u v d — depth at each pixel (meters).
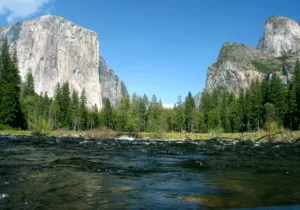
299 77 96.25
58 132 79.12
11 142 36.56
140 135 81.12
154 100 149.00
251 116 102.69
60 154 23.31
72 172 14.73
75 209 8.57
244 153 28.98
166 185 12.34
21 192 10.38
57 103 109.62
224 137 72.62
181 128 125.44
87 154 24.30
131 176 14.30
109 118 127.75
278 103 102.00
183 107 134.50
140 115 121.50
